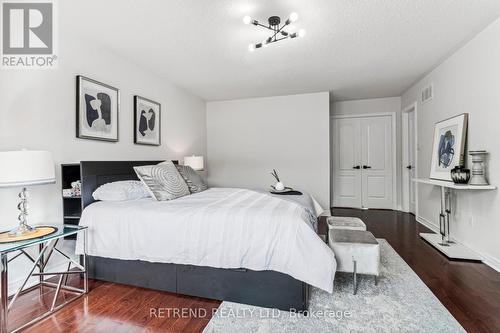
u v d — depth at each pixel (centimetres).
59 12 205
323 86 421
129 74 308
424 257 252
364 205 530
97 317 159
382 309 163
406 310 162
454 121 286
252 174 492
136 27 231
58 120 224
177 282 183
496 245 225
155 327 149
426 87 367
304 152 462
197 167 390
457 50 283
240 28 234
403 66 332
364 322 150
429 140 359
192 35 247
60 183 224
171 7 201
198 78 375
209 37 251
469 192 265
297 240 157
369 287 192
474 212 256
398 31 240
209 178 515
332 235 201
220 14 212
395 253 264
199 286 178
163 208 195
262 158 486
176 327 149
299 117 465
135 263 193
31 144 204
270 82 397
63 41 229
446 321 150
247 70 343
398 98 500
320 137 454
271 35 246
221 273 174
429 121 359
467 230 269
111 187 228
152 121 347
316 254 153
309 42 262
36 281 203
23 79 199
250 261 164
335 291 186
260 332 143
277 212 174
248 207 190
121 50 278
